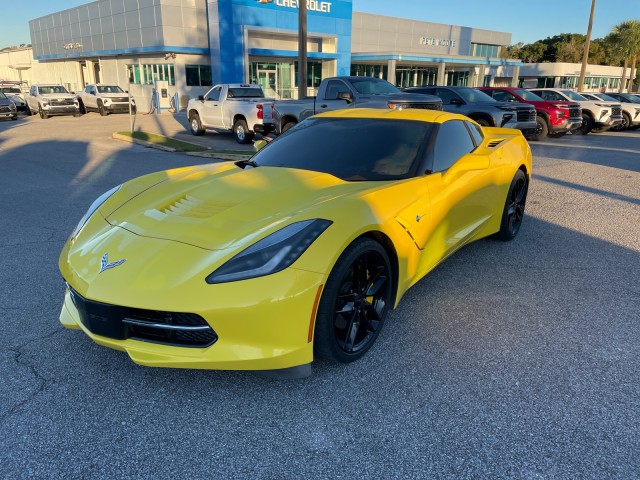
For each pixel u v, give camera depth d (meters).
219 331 2.32
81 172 9.32
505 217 4.83
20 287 3.91
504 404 2.48
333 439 2.25
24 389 2.61
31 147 13.22
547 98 18.16
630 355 2.93
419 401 2.51
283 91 33.41
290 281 2.34
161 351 2.42
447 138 3.90
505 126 13.66
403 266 3.07
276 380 2.70
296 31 31.34
